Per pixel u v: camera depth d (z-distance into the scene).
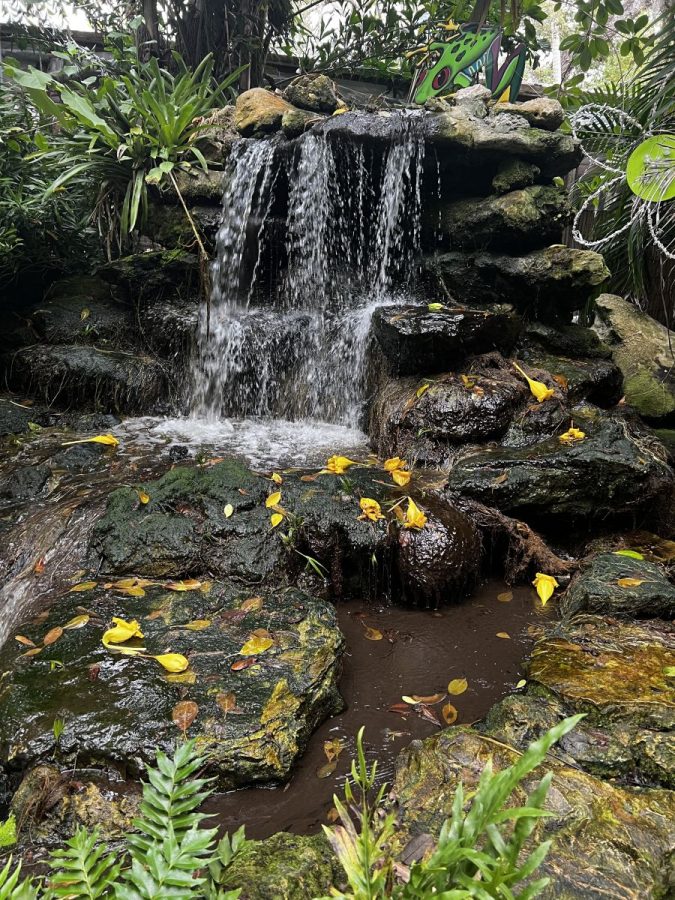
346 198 4.69
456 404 3.50
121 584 2.49
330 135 4.39
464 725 1.90
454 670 2.27
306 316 4.82
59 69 6.49
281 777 1.75
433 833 1.46
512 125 4.27
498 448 3.37
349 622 2.59
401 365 3.87
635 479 3.07
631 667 2.08
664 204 4.38
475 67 5.26
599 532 3.15
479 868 0.91
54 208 4.99
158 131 4.88
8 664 2.06
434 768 1.66
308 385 4.56
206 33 6.55
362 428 4.20
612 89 5.95
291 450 3.77
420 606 2.69
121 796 1.66
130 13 6.52
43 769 1.71
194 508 2.82
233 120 5.22
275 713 1.87
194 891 1.08
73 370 4.36
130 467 3.43
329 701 2.03
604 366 4.03
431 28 6.78
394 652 2.38
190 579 2.57
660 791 1.60
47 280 5.41
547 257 4.14
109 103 4.90
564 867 1.35
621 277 5.35
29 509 3.08
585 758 1.74
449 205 4.54
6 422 4.04
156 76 5.20
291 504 2.84
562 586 2.83
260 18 6.54
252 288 5.20
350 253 4.91
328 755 1.86
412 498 2.92
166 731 1.78
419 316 3.83
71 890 1.05
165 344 4.74
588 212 5.61
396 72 6.95
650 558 2.91
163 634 2.18
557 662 2.12
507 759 1.66
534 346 4.21
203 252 4.48
